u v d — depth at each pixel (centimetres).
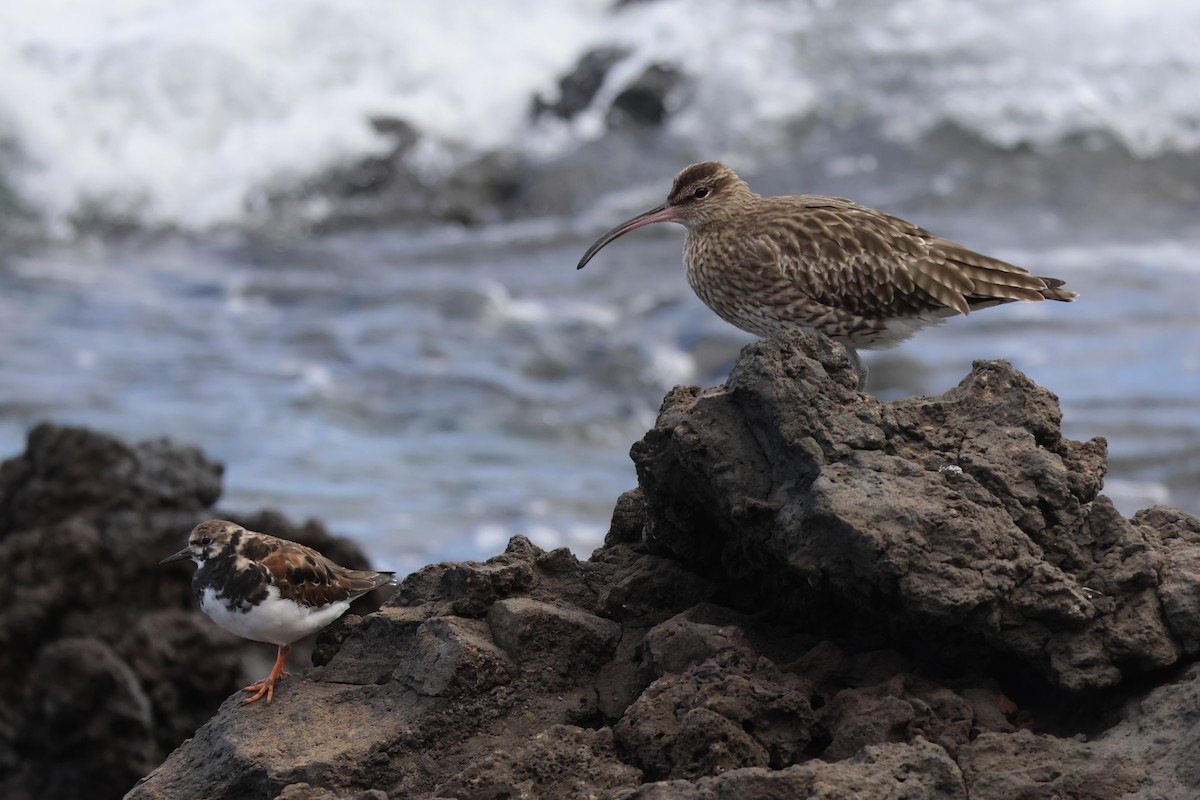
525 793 632
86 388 2286
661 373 2303
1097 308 2505
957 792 598
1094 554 695
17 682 1330
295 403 2220
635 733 649
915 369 2233
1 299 2744
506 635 718
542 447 2070
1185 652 666
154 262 3011
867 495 664
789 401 696
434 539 1739
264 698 728
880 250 1011
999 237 2927
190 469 1455
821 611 714
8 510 1419
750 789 589
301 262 2978
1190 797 587
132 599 1378
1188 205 3083
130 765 1275
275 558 771
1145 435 1958
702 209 1070
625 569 779
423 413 2189
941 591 643
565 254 2978
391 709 701
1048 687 688
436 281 2820
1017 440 711
